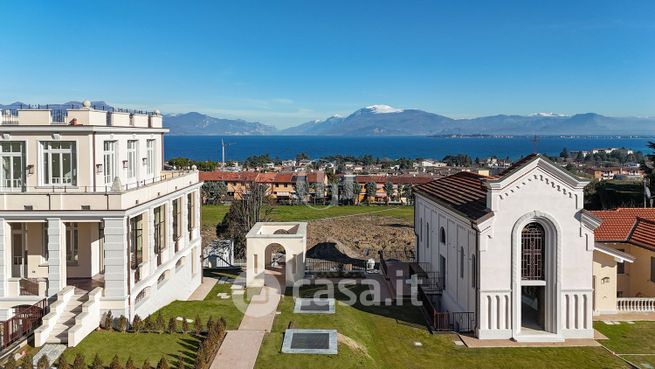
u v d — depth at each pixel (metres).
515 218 27.48
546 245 27.97
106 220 26.08
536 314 31.03
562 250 27.77
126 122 32.06
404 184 117.56
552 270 27.86
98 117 28.84
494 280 27.69
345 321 29.59
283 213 92.62
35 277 28.64
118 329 25.97
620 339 28.06
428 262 39.72
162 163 39.25
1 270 26.44
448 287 33.84
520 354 26.23
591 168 162.88
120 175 30.67
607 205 76.00
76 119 27.83
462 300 30.73
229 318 29.88
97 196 25.94
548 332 28.11
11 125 27.23
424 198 40.59
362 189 118.50
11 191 27.62
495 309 27.92
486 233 27.47
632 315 31.67
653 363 25.14
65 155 27.94
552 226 27.66
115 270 26.23
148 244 29.92
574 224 27.72
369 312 32.69
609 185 87.88
